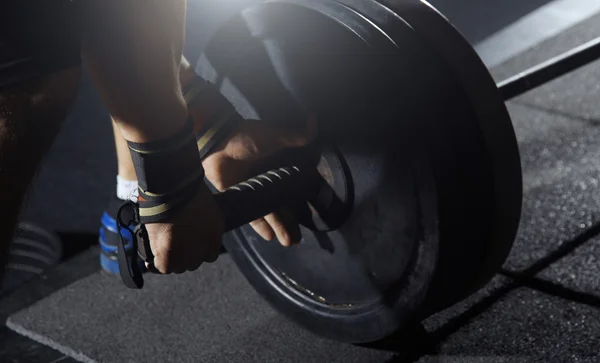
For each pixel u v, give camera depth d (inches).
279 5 44.5
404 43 40.7
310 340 53.0
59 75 35.8
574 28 100.7
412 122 39.9
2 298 63.1
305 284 50.5
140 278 40.1
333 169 45.0
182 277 62.4
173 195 36.2
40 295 62.9
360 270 46.4
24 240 87.2
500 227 42.9
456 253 41.8
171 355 53.1
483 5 110.3
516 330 51.1
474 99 41.1
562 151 74.4
